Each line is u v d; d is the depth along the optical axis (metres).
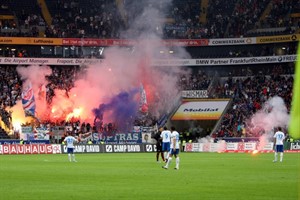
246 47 117.88
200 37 117.38
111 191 29.11
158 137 58.91
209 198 26.00
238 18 119.38
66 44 113.94
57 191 29.14
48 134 92.81
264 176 39.56
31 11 118.88
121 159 66.62
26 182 34.72
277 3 118.75
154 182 34.53
